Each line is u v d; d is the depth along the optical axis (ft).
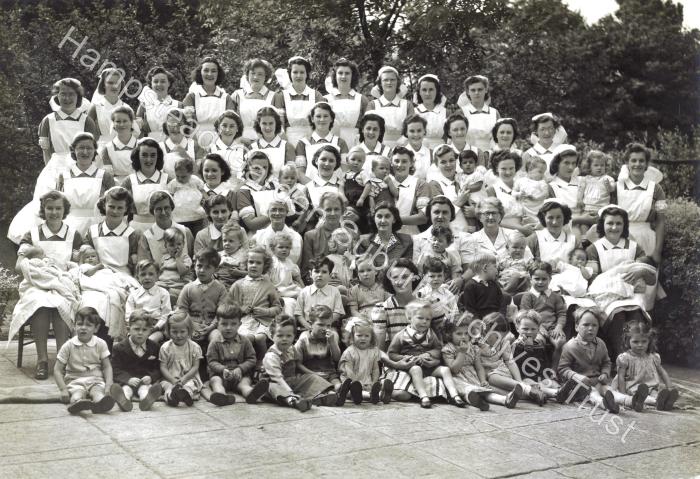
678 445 16.84
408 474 14.37
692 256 26.04
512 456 15.64
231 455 14.96
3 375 20.25
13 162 36.88
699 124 48.19
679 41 53.67
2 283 26.96
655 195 26.04
